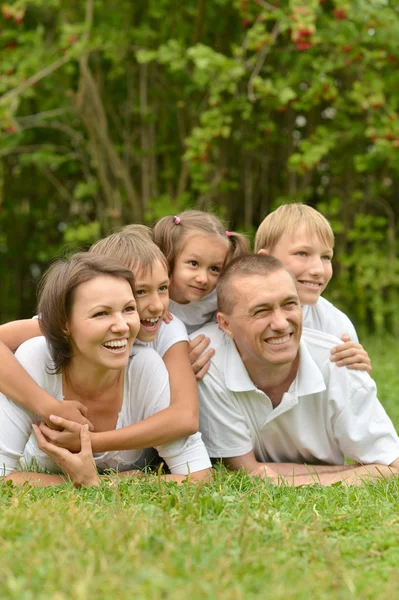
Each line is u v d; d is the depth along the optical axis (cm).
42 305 439
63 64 1157
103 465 473
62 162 1268
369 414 486
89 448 435
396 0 1092
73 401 448
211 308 536
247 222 1206
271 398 495
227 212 1229
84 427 439
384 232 1310
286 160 1213
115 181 1248
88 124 1166
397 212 1309
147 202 1202
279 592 266
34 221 1389
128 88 1212
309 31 952
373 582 288
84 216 1297
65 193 1279
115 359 427
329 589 279
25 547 297
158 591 261
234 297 466
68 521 335
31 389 446
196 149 1044
